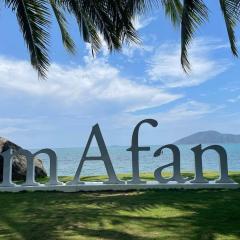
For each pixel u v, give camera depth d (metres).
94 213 9.15
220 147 13.06
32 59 13.74
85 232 7.42
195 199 10.89
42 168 17.84
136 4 12.34
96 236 7.16
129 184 12.91
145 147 13.07
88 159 13.20
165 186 12.84
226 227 7.70
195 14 12.36
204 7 12.27
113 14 12.92
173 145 13.05
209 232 7.32
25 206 10.22
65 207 10.01
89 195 12.12
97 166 37.47
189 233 7.28
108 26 13.44
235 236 7.06
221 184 12.79
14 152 13.32
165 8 14.73
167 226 7.83
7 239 7.06
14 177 16.20
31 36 13.45
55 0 14.40
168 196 11.48
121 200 10.98
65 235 7.24
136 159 13.06
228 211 9.18
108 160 13.12
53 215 8.98
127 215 8.93
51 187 13.04
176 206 9.91
